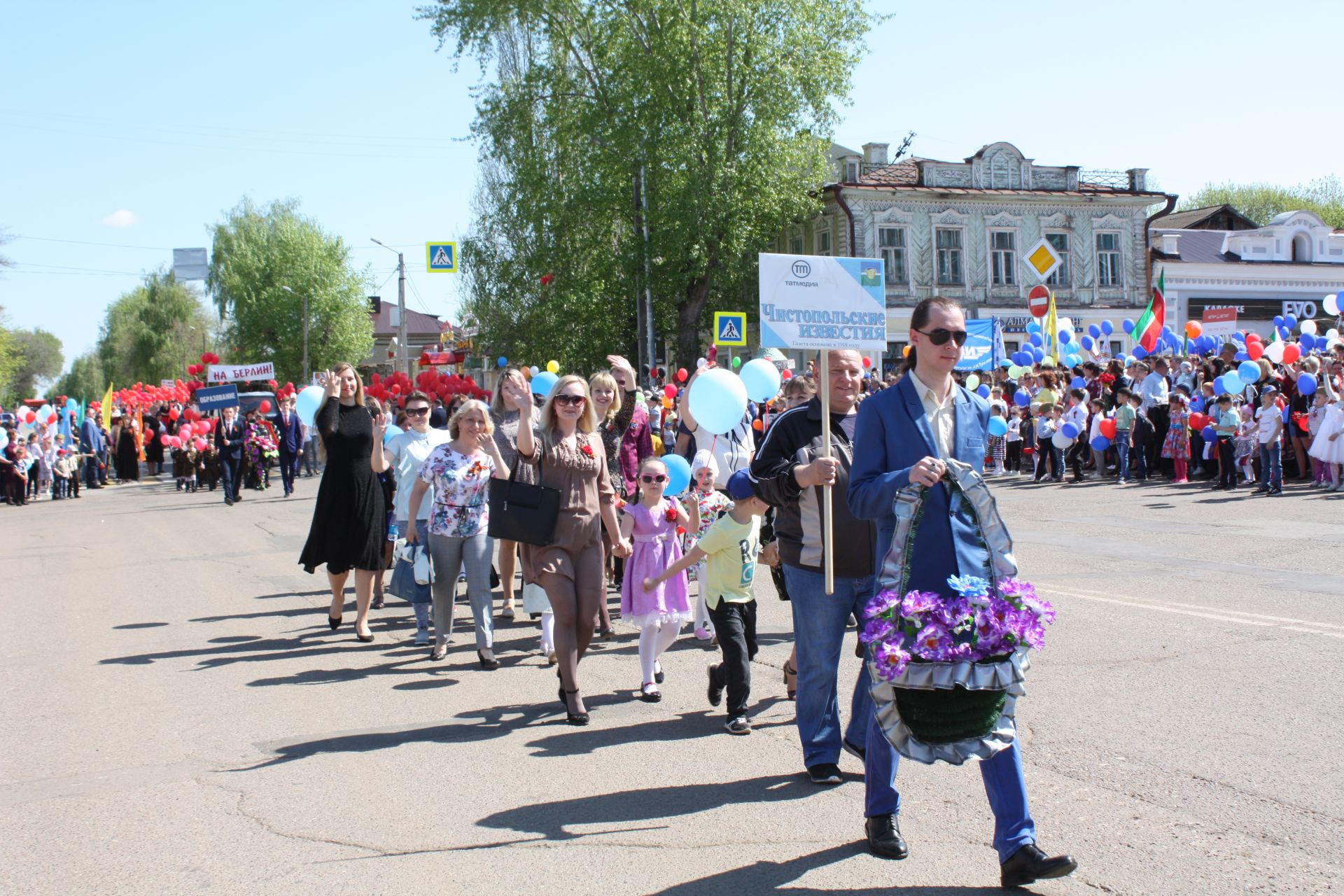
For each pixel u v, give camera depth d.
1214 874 3.54
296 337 62.94
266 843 4.14
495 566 9.31
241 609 9.63
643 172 31.70
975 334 24.08
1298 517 12.29
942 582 3.48
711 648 7.60
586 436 6.07
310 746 5.41
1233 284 41.22
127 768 5.11
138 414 35.84
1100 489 16.89
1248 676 5.88
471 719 5.88
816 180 33.91
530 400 5.91
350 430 8.01
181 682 6.86
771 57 30.98
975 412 3.82
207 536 15.95
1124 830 3.94
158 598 10.32
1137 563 9.77
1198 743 4.84
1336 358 16.11
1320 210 70.56
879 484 3.59
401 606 9.79
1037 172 38.03
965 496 3.52
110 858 4.02
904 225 36.38
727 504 7.34
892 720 3.46
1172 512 13.37
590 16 33.28
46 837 4.24
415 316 91.06
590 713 5.95
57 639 8.37
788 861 3.81
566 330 34.81
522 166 34.06
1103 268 38.72
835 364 4.72
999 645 3.36
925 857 3.81
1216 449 16.38
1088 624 7.33
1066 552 10.59
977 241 37.16
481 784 4.77
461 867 3.85
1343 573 8.80
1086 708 5.45
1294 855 3.67
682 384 19.25
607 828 4.18
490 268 36.16
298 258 63.12
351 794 4.68
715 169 30.83
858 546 4.53
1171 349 21.17
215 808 4.53
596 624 8.07
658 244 31.23
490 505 5.83
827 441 4.34
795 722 5.66
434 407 18.11
